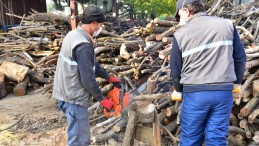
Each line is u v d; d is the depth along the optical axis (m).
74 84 2.96
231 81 2.59
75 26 6.94
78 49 2.77
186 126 2.75
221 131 2.69
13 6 15.14
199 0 2.63
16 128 4.89
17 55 7.29
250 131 3.55
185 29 2.59
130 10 18.12
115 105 2.99
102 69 3.24
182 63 2.67
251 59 3.63
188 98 2.68
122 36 6.34
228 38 2.54
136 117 3.34
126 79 4.82
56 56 6.41
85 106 3.10
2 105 6.06
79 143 3.14
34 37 7.69
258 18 5.51
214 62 2.54
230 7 6.57
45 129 4.84
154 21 4.93
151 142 3.44
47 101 6.25
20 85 6.70
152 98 3.38
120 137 4.20
